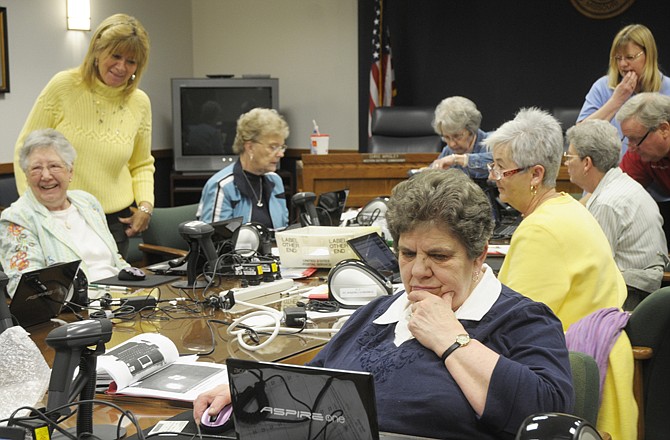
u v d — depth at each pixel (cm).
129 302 270
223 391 167
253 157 394
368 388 130
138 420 175
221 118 747
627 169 394
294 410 137
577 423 112
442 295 166
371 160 481
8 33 600
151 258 439
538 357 159
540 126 252
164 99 794
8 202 567
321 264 325
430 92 784
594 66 732
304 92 821
